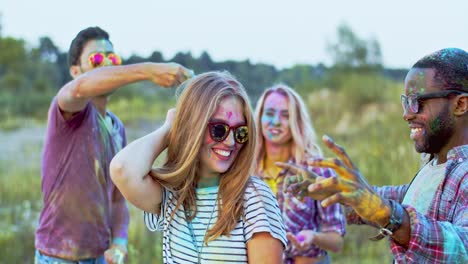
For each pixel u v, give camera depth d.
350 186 2.01
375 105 16.58
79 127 3.67
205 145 2.61
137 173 2.60
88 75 3.44
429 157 2.76
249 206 2.56
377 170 8.38
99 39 3.99
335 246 3.91
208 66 20.28
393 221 2.05
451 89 2.42
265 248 2.52
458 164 2.41
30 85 26.17
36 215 7.89
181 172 2.61
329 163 2.05
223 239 2.55
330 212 3.93
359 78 18.97
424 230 2.05
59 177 3.67
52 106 3.69
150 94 23.70
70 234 3.66
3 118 18.70
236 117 2.61
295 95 4.19
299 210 3.94
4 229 7.03
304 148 4.15
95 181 3.71
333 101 17.31
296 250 3.93
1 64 27.48
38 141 14.62
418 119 2.49
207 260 2.57
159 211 2.78
